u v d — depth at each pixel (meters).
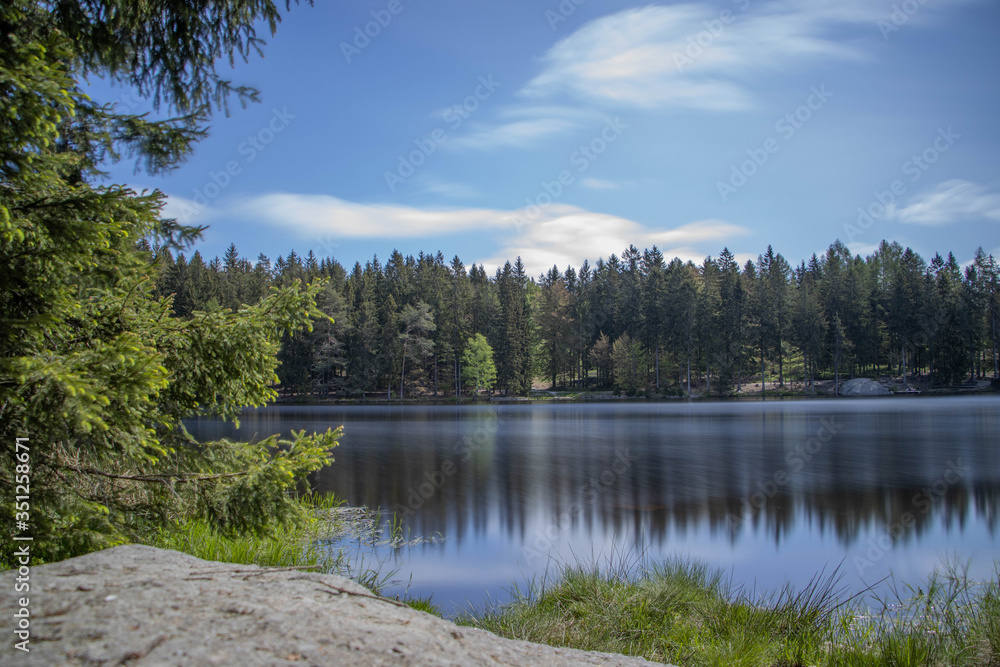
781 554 8.23
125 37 4.46
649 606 5.10
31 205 3.32
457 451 20.61
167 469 4.48
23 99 2.90
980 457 17.84
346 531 8.99
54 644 1.67
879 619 5.03
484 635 2.40
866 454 18.81
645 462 17.67
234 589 2.25
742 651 4.16
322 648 1.83
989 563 7.66
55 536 3.56
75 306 3.72
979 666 3.83
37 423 3.12
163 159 4.88
